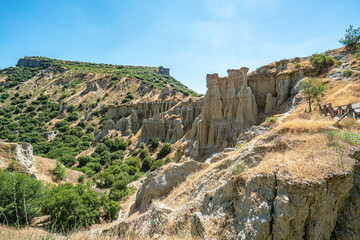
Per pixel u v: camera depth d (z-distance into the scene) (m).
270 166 8.97
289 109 32.88
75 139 89.00
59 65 190.75
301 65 38.84
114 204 28.58
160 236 10.95
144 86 132.00
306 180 7.25
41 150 79.62
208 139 41.91
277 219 6.98
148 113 81.94
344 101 21.95
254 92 43.00
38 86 157.00
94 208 27.59
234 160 13.85
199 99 63.84
